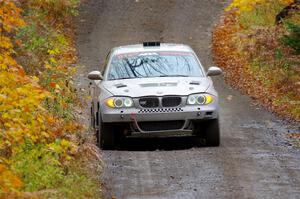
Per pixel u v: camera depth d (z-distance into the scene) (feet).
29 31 244.42
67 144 114.73
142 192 104.99
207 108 138.41
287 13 300.81
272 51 268.21
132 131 138.82
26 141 112.88
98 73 149.69
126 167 121.29
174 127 139.03
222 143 147.84
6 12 123.65
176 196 102.58
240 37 298.56
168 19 356.59
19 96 97.09
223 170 119.65
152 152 135.03
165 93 138.00
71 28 334.24
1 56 106.93
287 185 110.01
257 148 141.69
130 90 139.54
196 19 356.59
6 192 81.10
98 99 143.84
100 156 126.21
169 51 156.15
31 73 189.37
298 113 196.85
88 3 370.73
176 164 123.95
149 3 377.71
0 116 97.76
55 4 336.49
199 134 144.36
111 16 358.02
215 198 101.65
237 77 259.39
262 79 246.68
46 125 125.49
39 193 93.56
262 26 306.55
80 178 105.81
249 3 287.07
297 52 246.68
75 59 285.02
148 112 137.39
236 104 217.15
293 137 159.43
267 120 188.24
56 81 187.83
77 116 169.17
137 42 324.60
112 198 101.40
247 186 109.09
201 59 294.66
